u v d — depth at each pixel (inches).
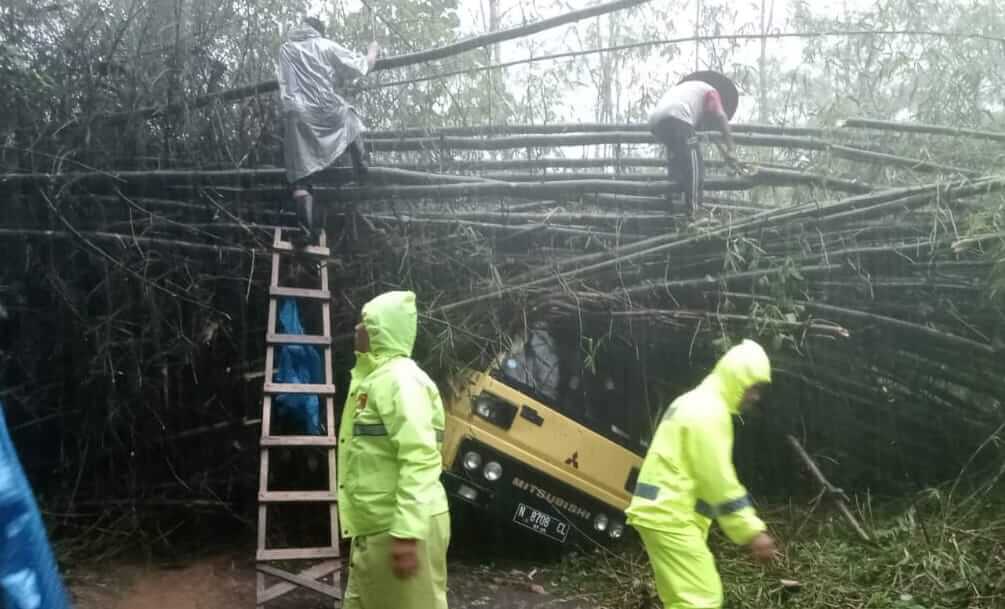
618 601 212.4
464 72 266.8
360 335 143.8
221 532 258.8
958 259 246.7
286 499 191.9
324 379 229.3
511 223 251.6
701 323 248.5
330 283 250.8
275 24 266.7
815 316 253.8
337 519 196.1
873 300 258.5
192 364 246.1
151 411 246.5
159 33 244.8
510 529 232.2
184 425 255.3
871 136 272.2
